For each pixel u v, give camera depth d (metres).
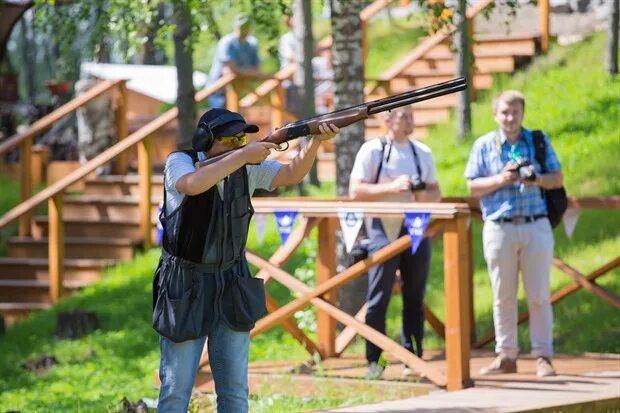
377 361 13.45
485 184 13.00
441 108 25.73
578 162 22.00
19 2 26.47
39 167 28.09
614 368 13.89
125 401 12.66
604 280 18.19
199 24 18.34
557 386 12.46
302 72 24.47
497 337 13.47
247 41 27.56
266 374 13.66
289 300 19.45
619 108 23.50
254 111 27.48
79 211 24.73
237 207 8.71
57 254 22.41
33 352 19.11
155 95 32.12
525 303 17.75
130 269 22.94
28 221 24.25
